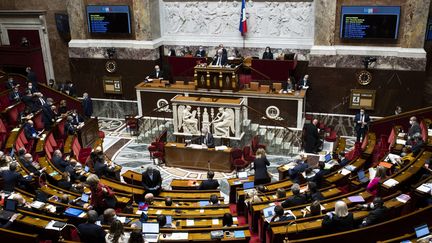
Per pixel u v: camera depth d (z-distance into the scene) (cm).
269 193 1055
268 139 1599
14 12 2077
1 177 1021
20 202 897
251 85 1667
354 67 1662
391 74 1631
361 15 1599
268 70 1694
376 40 1630
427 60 1727
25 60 2078
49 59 2150
